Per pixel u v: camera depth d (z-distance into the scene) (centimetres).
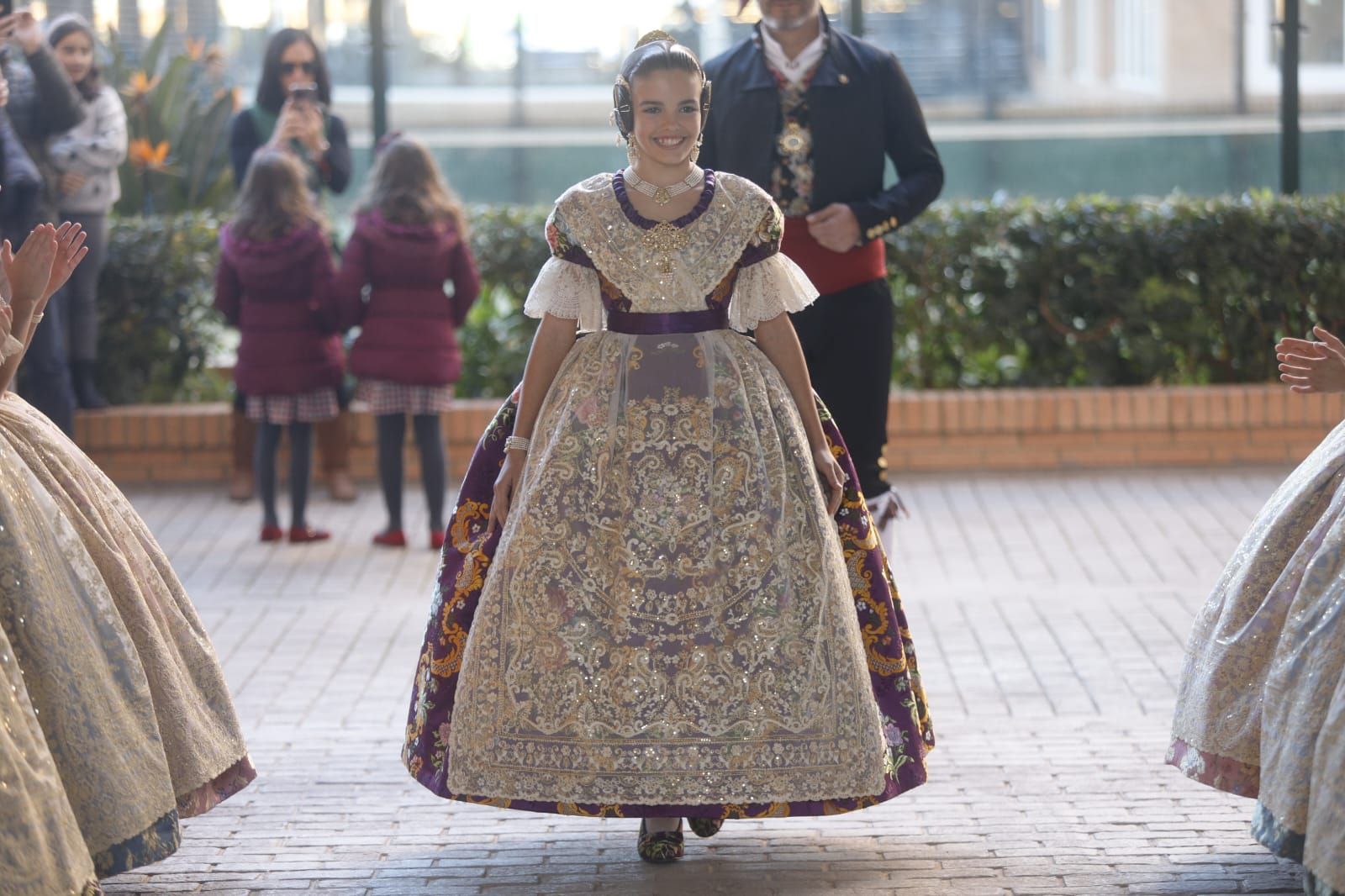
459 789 621
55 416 1356
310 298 1267
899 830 698
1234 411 1481
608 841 693
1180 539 1258
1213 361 1553
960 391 1538
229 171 1744
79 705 554
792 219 905
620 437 632
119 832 556
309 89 1330
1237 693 612
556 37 2370
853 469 679
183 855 673
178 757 594
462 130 2378
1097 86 2462
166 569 636
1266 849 655
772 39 909
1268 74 2319
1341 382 626
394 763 802
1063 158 2461
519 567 624
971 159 2483
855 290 915
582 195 647
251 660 995
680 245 643
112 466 1477
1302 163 2162
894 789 647
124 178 1683
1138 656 973
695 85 640
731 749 612
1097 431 1484
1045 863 651
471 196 2373
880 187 929
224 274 1276
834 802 625
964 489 1428
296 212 1259
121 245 1498
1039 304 1531
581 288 646
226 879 646
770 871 652
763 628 616
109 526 609
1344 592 569
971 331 1537
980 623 1052
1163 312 1515
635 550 621
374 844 688
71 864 523
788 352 660
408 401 1244
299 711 895
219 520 1362
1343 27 2223
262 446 1284
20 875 505
